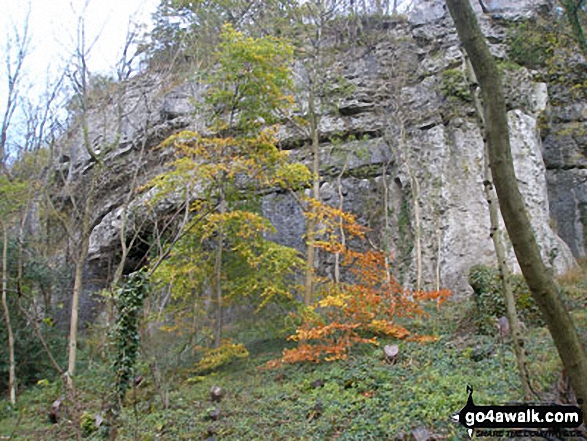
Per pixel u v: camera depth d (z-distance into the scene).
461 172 15.91
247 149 13.14
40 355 14.55
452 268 15.08
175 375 11.51
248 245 13.08
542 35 16.75
